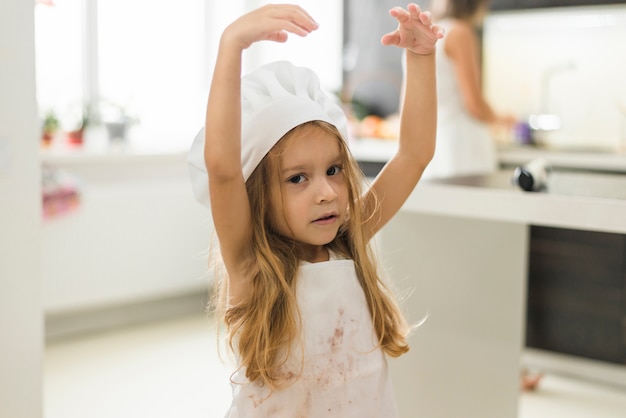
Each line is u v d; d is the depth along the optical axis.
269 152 1.31
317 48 5.24
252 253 1.33
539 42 4.28
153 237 4.27
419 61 1.45
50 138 4.27
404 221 2.12
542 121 4.20
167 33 4.94
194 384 3.40
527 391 3.38
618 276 3.43
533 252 3.64
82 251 4.01
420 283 2.17
